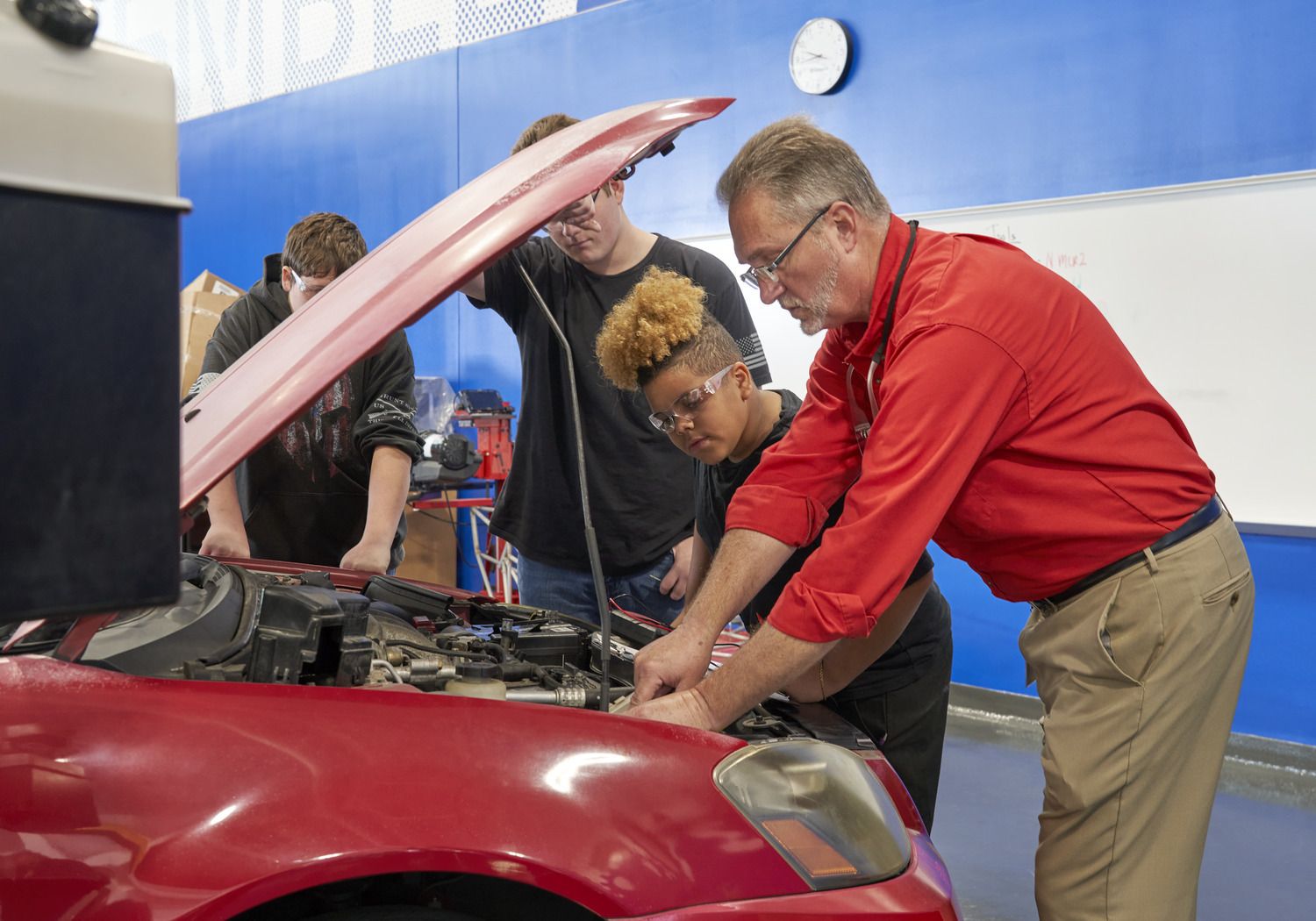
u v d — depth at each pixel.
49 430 0.55
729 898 1.03
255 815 0.93
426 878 1.08
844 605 1.20
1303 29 3.39
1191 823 1.33
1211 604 1.29
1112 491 1.29
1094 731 1.32
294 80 6.62
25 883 0.89
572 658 1.60
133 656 1.14
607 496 2.45
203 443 1.19
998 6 4.00
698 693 1.25
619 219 2.40
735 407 1.64
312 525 2.54
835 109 4.46
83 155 0.55
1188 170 3.64
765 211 1.34
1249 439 3.59
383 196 6.21
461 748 1.02
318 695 1.04
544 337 2.47
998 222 4.06
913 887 1.12
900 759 1.70
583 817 1.01
